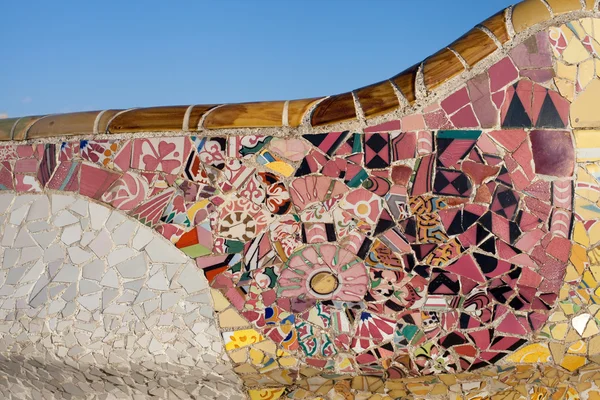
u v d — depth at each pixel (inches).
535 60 89.0
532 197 91.7
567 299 95.3
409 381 101.8
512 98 90.0
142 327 99.5
